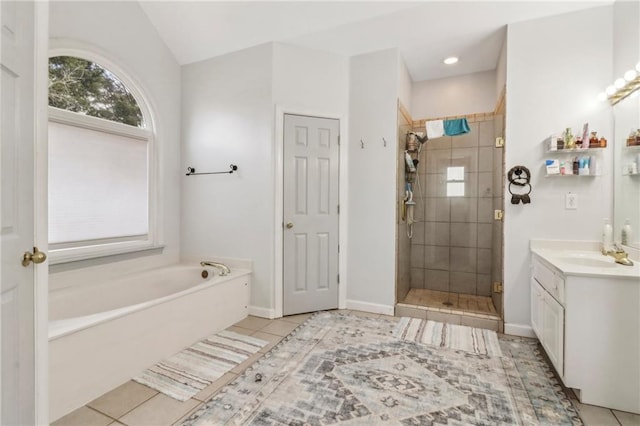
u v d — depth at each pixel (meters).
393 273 3.09
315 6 2.58
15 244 1.05
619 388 1.69
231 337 2.58
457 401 1.74
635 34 2.10
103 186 2.80
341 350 2.34
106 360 1.82
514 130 2.61
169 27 3.11
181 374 2.00
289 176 3.07
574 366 1.76
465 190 3.73
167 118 3.33
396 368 2.08
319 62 3.15
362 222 3.21
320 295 3.21
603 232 2.36
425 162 3.91
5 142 1.00
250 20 2.81
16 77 1.06
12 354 1.04
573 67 2.44
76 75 2.59
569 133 2.38
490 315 2.83
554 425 1.56
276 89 3.01
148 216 3.20
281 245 3.05
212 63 3.30
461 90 3.75
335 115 3.20
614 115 2.32
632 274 1.68
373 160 3.16
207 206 3.36
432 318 2.98
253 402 1.72
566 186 2.46
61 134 2.50
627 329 1.68
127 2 2.86
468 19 2.59
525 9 2.44
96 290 2.55
